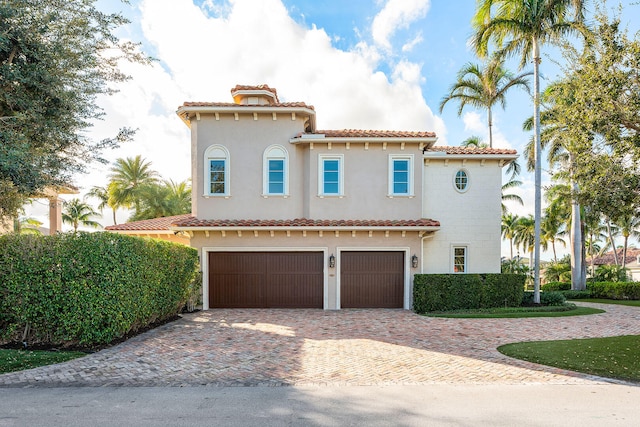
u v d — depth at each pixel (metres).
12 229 10.95
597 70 8.66
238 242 16.28
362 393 6.34
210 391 6.41
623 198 8.41
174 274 13.09
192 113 16.91
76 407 5.68
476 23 18.52
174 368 7.75
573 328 12.08
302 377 7.19
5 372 7.43
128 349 9.25
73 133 9.41
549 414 5.48
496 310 15.06
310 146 16.81
